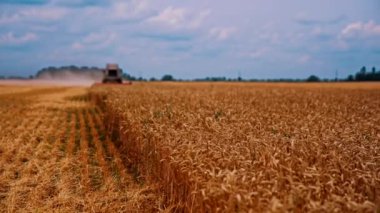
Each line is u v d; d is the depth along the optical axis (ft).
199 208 18.63
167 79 473.67
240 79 473.67
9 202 24.58
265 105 55.16
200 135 25.63
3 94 130.11
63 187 27.27
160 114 36.83
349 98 82.02
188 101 55.21
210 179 17.70
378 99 80.07
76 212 23.36
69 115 70.64
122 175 30.81
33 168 31.94
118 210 23.36
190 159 20.57
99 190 27.04
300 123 34.06
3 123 56.80
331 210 14.01
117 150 39.86
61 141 45.03
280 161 19.20
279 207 13.62
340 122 36.60
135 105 46.34
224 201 15.93
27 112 71.97
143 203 24.34
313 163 19.94
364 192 16.90
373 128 34.17
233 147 22.45
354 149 22.27
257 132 27.84
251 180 16.44
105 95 80.38
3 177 29.58
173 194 23.32
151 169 28.89
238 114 39.60
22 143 42.01
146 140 30.19
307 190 15.56
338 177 17.66
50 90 174.19
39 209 23.49
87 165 33.14
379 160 21.13
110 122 50.75
